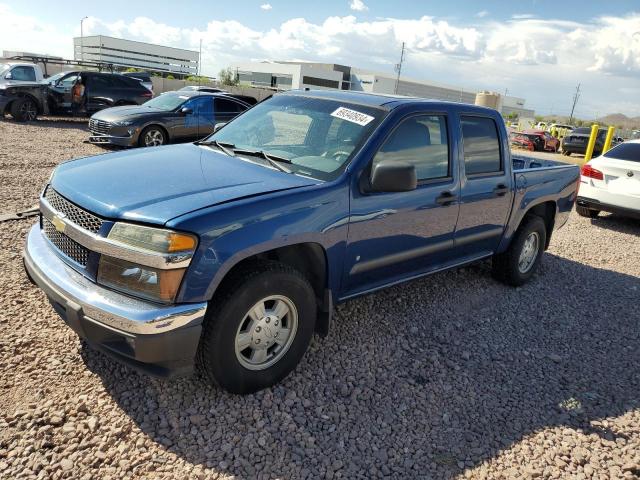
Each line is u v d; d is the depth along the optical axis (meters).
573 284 5.96
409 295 5.03
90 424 2.76
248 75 101.06
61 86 17.92
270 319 3.10
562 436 3.15
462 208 4.36
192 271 2.65
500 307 5.03
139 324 2.55
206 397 3.09
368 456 2.82
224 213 2.77
